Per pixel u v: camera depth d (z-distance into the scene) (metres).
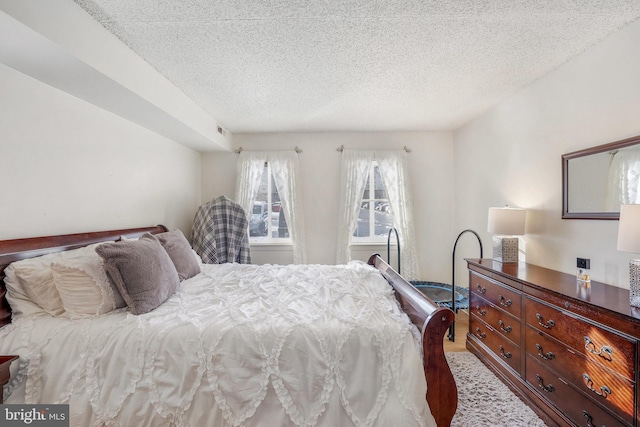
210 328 1.28
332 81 2.31
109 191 2.20
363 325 1.30
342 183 3.71
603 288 1.56
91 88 1.77
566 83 2.00
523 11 1.49
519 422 1.54
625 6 1.44
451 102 2.77
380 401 1.19
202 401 1.18
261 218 3.88
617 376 1.18
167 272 1.67
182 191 3.36
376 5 1.45
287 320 1.34
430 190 3.79
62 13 1.34
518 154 2.51
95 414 1.17
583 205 1.84
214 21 1.56
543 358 1.58
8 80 1.50
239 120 3.29
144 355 1.22
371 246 3.79
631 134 1.57
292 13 1.50
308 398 1.20
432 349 1.23
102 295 1.41
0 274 1.36
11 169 1.51
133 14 1.49
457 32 1.68
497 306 2.02
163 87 2.20
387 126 3.55
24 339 1.24
